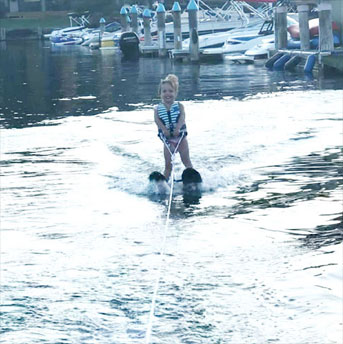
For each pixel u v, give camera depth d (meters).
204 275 10.76
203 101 35.53
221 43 73.44
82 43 123.62
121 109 34.31
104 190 17.09
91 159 21.05
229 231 13.16
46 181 18.30
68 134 26.23
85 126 28.30
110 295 10.11
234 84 45.12
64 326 9.09
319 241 12.30
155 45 86.44
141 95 41.25
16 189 17.48
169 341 8.57
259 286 10.18
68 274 11.04
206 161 19.83
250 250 11.91
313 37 60.12
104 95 42.44
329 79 45.50
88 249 12.37
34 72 67.75
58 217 14.70
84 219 14.45
